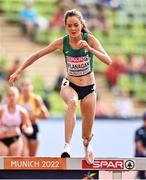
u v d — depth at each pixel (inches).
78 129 1066.1
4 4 1542.8
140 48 1596.9
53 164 523.8
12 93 879.1
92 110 559.8
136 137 999.6
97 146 1106.1
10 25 1519.4
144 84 1509.6
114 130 1117.7
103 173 532.1
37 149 1007.6
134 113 1445.6
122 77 1498.5
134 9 1668.3
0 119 886.4
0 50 1475.1
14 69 1322.6
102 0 1627.7
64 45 551.2
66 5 1572.3
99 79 1485.0
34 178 528.7
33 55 556.1
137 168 532.1
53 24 1539.1
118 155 1117.7
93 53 531.2
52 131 1092.5
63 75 1385.3
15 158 519.8
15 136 888.3
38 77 1422.2
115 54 1550.2
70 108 547.8
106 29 1600.6
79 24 539.8
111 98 1454.2
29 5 1539.1
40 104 969.5
